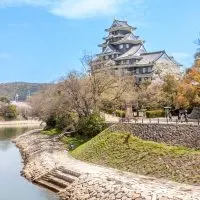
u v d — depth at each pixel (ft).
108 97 191.21
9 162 163.22
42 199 97.91
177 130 110.32
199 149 100.32
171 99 206.39
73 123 189.57
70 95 181.16
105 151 127.44
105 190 85.61
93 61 206.49
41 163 133.39
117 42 325.83
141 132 124.57
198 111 167.12
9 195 102.99
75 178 104.27
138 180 92.17
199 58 166.91
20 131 343.87
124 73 238.48
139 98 221.87
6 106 503.20
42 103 261.44
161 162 100.48
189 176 88.94
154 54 295.07
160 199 72.64
